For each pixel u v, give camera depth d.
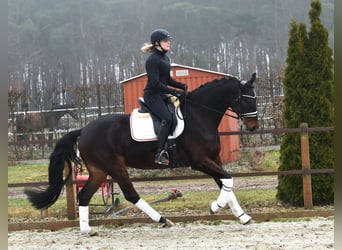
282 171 8.85
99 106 20.84
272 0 53.00
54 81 34.06
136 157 7.88
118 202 10.04
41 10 54.28
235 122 17.22
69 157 8.10
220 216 8.62
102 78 41.66
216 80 8.02
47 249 7.26
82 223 8.02
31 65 46.62
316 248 6.63
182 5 54.59
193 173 13.98
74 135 8.16
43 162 19.36
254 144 19.88
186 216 8.64
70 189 8.85
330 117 9.25
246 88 7.84
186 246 7.05
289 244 6.89
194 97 7.96
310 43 9.42
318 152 9.16
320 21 9.44
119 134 7.92
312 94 9.30
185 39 52.22
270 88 20.97
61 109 22.27
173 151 7.78
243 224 8.19
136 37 52.22
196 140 7.72
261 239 7.24
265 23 51.69
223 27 52.38
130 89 16.14
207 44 50.84
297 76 9.41
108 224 8.69
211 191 11.80
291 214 8.56
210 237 7.52
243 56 47.88
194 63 41.72
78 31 51.91
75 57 48.88
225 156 15.71
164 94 7.98
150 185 13.42
